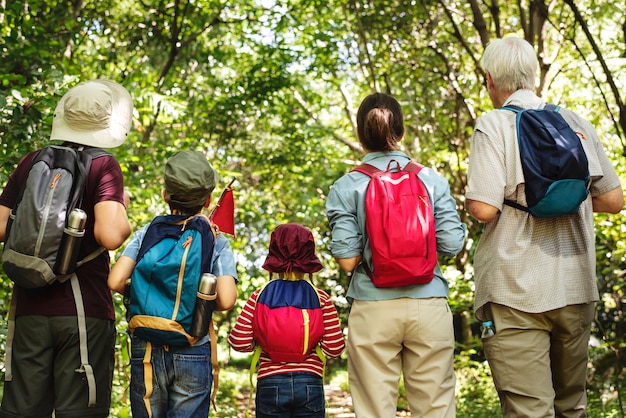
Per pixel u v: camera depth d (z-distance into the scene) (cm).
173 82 1358
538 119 321
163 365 319
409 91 1327
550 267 323
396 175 334
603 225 995
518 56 338
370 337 329
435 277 334
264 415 379
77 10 1091
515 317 325
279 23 1403
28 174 311
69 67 812
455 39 1288
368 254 331
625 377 1047
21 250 299
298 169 1531
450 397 333
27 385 313
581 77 1191
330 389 1767
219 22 1351
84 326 314
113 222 312
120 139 345
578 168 311
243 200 1523
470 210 328
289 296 376
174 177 326
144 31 1302
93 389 313
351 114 1608
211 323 328
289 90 1576
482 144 327
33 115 591
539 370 325
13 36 688
